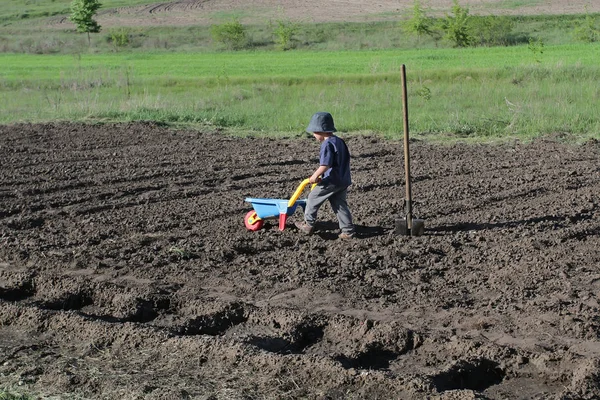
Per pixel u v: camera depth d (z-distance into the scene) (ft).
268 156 45.80
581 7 212.84
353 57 137.18
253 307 21.35
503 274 23.79
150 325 20.16
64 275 24.59
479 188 36.17
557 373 17.22
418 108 62.85
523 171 39.73
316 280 23.65
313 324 20.26
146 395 16.55
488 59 113.80
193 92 81.35
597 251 25.91
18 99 80.33
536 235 27.84
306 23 213.25
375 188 36.99
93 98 77.25
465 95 68.49
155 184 38.06
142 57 159.74
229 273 24.62
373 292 22.58
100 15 259.39
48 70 126.41
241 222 30.68
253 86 82.89
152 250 27.09
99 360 18.61
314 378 17.13
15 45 191.31
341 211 27.76
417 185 37.35
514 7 220.64
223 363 18.08
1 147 49.70
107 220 31.40
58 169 42.47
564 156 43.39
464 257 25.70
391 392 16.34
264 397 16.43
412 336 19.15
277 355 17.94
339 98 70.03
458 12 161.27
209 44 192.44
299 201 28.89
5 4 295.48
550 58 107.04
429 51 143.74
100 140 52.47
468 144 48.60
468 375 17.38
